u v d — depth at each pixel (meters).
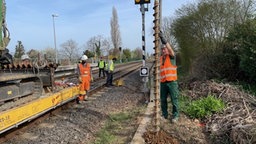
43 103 8.59
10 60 8.87
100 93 16.33
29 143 7.30
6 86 7.89
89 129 8.62
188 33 22.89
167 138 7.09
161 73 8.32
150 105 11.62
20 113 7.18
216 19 20.56
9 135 7.69
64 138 7.70
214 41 20.53
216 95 10.84
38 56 10.92
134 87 19.81
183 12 23.44
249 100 9.80
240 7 19.23
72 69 31.22
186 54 24.16
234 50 13.89
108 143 7.28
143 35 13.80
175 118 8.48
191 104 9.90
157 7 6.68
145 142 7.02
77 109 11.41
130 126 8.70
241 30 13.48
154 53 6.83
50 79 10.52
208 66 14.48
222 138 7.36
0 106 7.58
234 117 8.07
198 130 8.07
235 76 13.73
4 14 8.38
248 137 6.73
